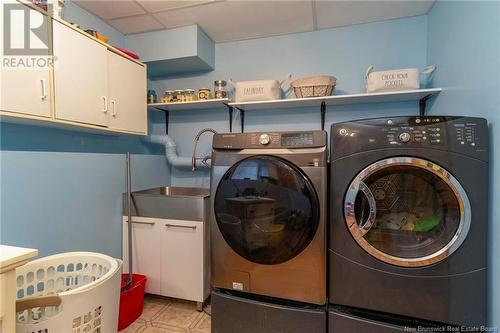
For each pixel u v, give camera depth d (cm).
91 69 154
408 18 202
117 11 195
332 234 121
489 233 105
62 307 102
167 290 196
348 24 212
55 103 134
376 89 180
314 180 123
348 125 121
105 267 136
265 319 128
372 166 115
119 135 219
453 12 153
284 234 126
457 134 107
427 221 116
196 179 259
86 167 180
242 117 239
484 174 104
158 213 197
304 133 129
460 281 105
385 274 113
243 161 135
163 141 246
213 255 140
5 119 128
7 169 134
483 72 117
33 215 146
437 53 178
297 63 227
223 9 192
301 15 200
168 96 228
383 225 121
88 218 180
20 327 95
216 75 246
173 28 219
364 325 113
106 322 118
